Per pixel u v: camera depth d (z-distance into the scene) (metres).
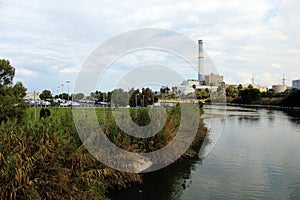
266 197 9.58
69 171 7.51
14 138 6.98
